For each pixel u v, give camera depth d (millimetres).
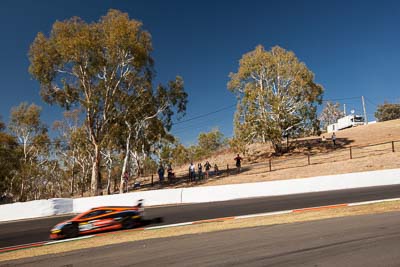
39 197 55875
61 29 31000
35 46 31266
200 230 11875
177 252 8586
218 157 51469
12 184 49094
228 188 21906
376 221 10172
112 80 33688
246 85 41375
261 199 19469
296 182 21219
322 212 13141
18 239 14758
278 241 8750
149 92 34906
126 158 34562
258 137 41719
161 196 22625
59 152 51625
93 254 9406
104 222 14188
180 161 60812
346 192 18375
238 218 14180
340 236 8648
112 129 33156
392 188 17938
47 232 15734
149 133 37281
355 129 56719
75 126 48750
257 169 33031
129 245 10258
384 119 87625
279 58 41531
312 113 41344
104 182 58156
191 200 22250
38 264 8906
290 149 44375
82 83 33312
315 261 6766
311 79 40594
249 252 7895
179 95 35312
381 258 6605
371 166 24562
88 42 30188
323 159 31953
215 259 7562
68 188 61844
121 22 31000
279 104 39844
